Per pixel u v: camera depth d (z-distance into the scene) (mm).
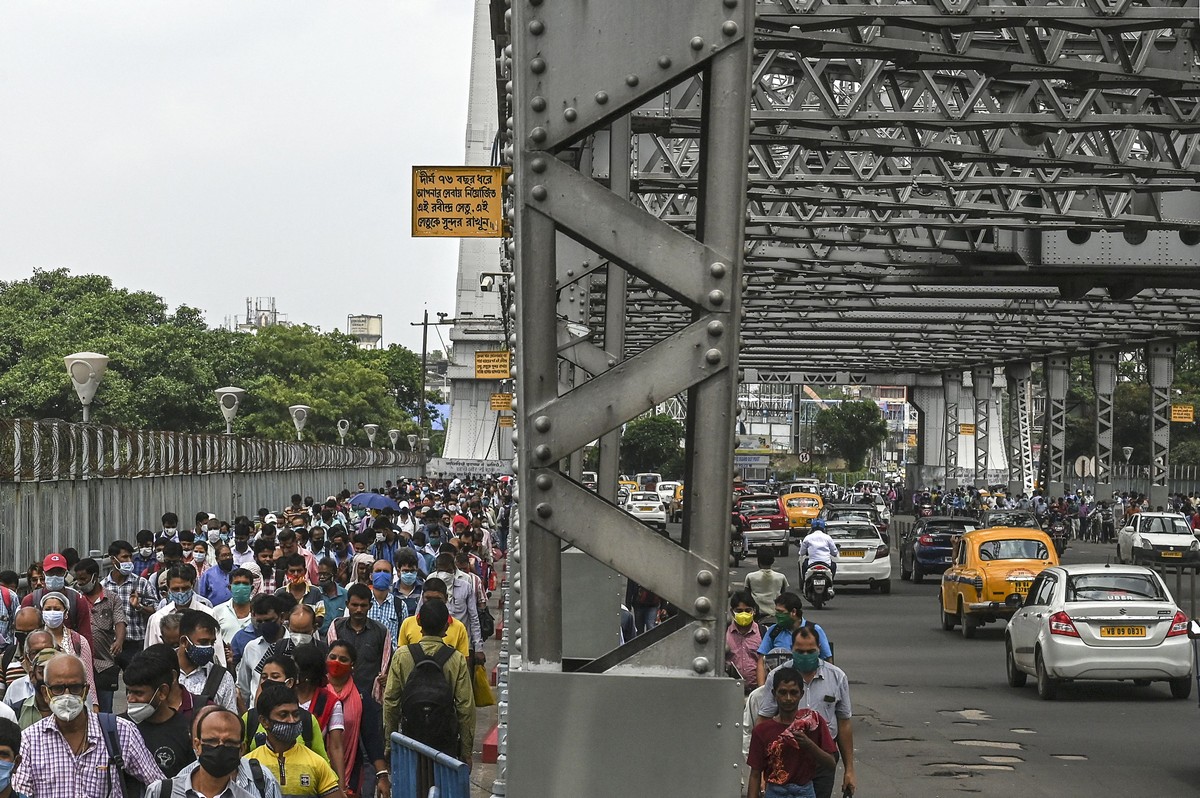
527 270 5008
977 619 34031
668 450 153375
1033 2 23547
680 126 27438
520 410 5020
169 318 98812
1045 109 30969
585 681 5027
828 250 41500
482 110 102250
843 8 21328
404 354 156250
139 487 37500
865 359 87812
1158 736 20109
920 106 30672
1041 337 68875
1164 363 74562
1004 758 18281
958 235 40844
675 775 5016
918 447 117125
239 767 8391
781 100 28875
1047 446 87812
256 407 104188
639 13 4980
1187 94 25719
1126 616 23359
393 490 55562
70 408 84625
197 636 11547
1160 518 60562
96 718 9039
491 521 48094
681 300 5148
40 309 92000
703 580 5020
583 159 18875
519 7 5000
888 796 15828
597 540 5035
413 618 13992
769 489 112750
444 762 8617
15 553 27516
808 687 11602
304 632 12562
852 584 53188
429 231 26609
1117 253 39844
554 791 5020
